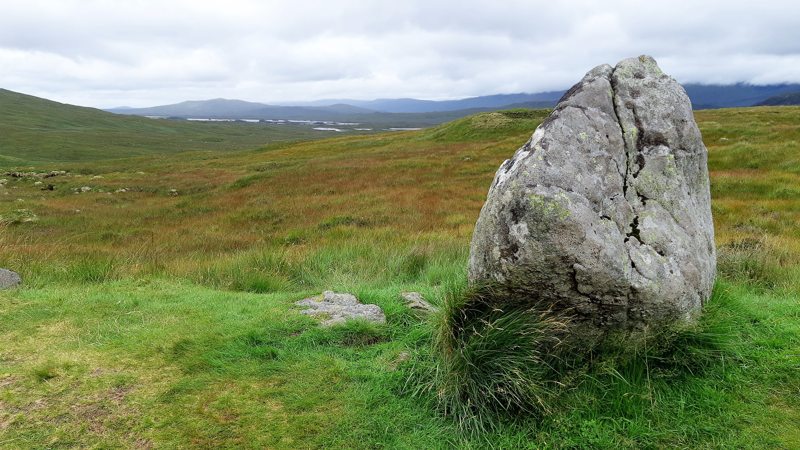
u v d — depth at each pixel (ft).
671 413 12.82
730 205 54.49
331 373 14.44
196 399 13.23
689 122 15.80
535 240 12.49
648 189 14.60
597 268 12.53
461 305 13.85
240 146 404.77
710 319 14.82
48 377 14.07
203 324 17.69
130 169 158.20
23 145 294.66
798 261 29.50
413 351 15.31
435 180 87.61
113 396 13.26
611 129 14.80
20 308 19.45
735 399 13.30
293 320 17.67
